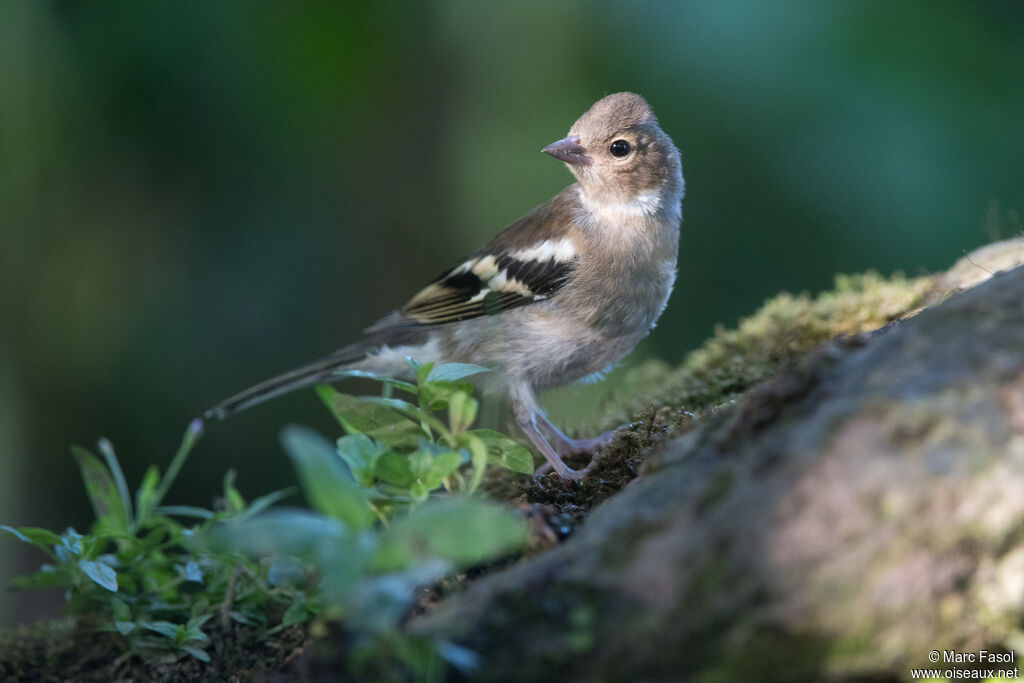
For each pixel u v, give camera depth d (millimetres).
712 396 8281
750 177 10758
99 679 5695
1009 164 10086
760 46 10180
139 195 11820
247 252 12617
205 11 10289
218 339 12727
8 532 5953
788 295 9992
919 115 10047
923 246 10180
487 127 12438
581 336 9422
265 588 5906
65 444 12523
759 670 3184
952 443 3225
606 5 10930
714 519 3389
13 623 11367
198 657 5602
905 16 10227
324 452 3363
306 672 3537
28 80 10617
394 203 13180
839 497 3219
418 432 5094
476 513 3277
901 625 3133
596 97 11148
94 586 6031
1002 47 10273
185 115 11109
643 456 5930
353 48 10875
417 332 10273
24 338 12070
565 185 12461
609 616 3344
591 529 3725
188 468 13062
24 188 11336
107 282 12133
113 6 10297
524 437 9438
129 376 12539
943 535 3127
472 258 9898
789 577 3168
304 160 12016
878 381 3553
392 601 3373
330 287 13086
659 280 9453
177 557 6234
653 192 9297
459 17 11617
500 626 3408
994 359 3420
